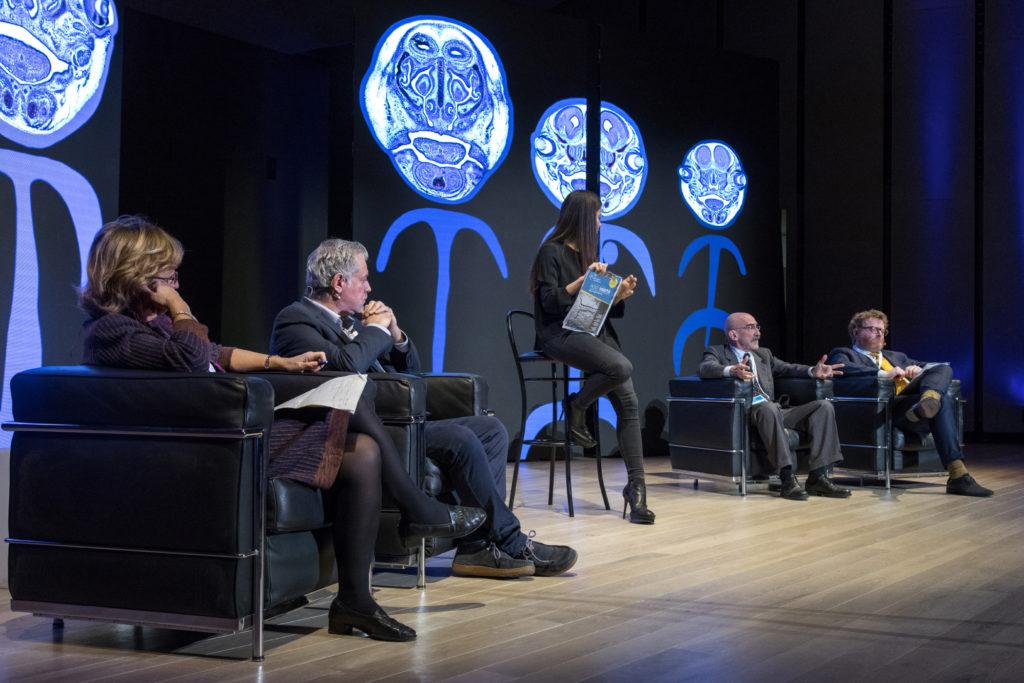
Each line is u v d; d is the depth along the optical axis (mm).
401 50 5902
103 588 1921
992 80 8203
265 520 1915
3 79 3709
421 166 5988
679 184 7129
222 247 6934
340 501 2104
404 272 5906
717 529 3654
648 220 6953
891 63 8445
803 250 8695
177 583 1875
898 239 8391
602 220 6703
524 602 2453
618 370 3689
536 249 6496
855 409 5062
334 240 2725
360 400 2199
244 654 1970
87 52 4070
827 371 4973
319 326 2594
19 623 2234
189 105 6730
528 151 6477
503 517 2717
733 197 7434
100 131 4129
